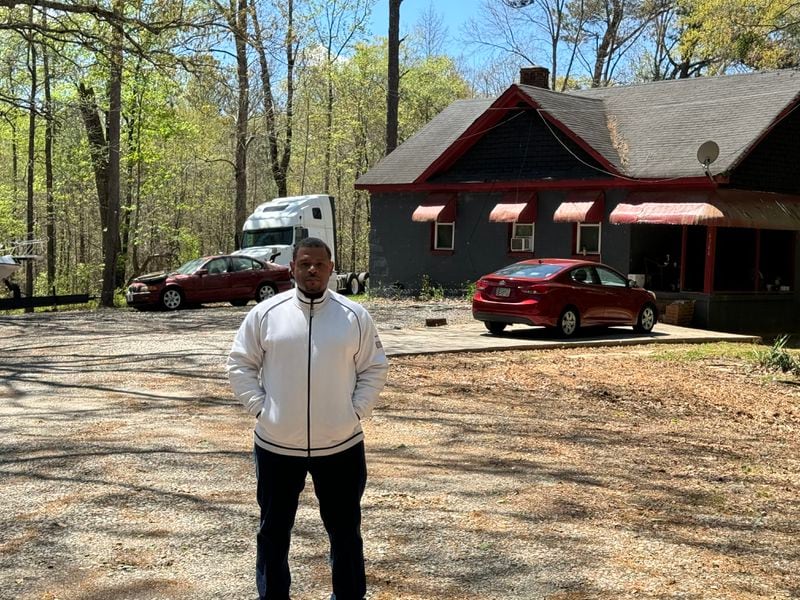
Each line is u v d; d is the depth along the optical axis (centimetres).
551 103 2464
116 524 532
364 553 489
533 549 502
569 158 2408
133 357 1295
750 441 873
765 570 482
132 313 2173
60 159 3706
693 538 536
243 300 2433
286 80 4400
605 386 1160
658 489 652
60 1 1841
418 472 674
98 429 802
